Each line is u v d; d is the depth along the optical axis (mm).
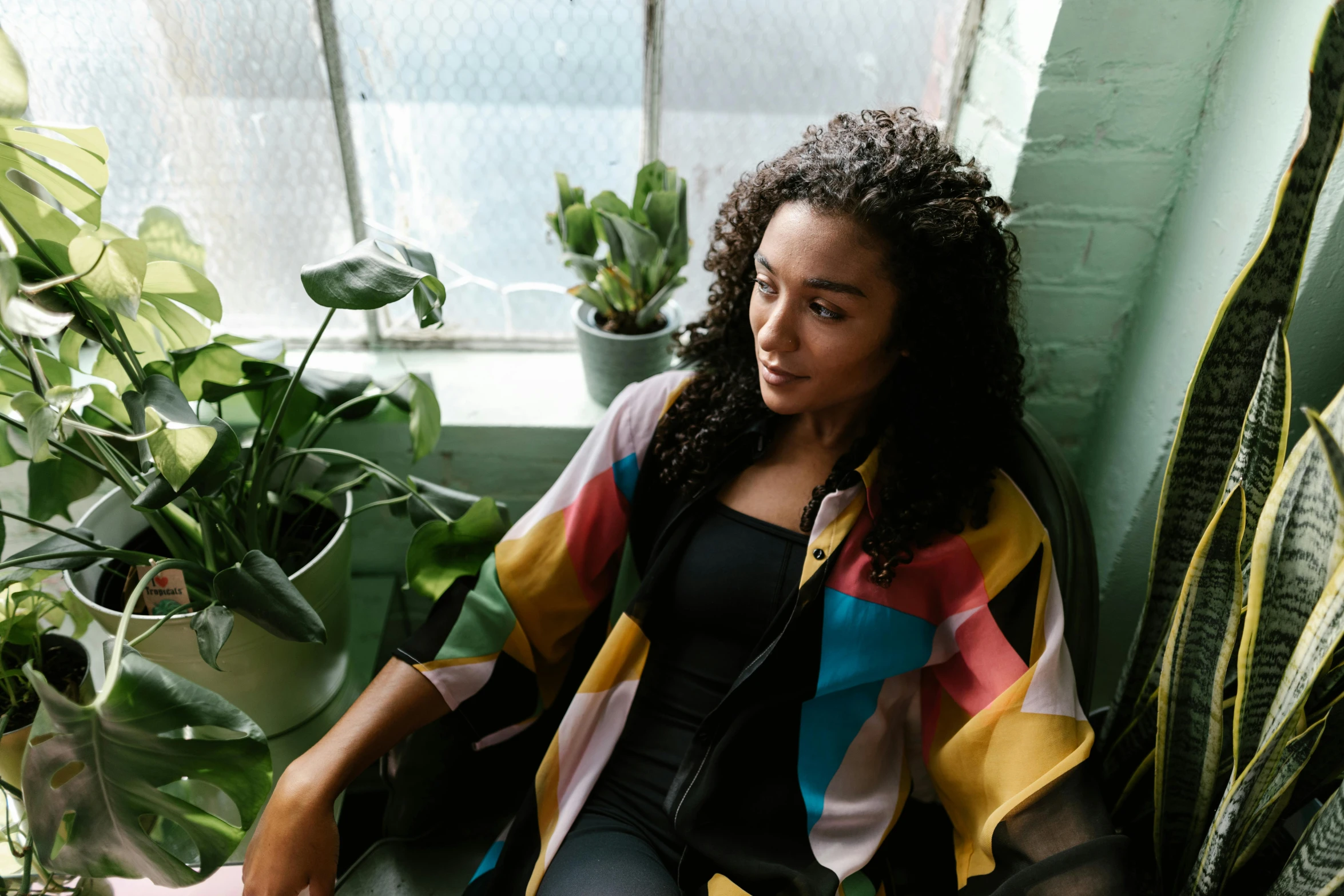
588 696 939
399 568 1365
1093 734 830
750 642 921
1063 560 914
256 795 737
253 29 1095
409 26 1124
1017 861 788
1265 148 917
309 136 1174
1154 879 893
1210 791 798
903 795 937
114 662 700
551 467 1265
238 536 975
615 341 1146
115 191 1176
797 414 932
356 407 1070
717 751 886
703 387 985
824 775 902
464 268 1312
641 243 1066
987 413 899
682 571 936
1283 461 760
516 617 956
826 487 887
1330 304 944
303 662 1026
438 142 1212
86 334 795
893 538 864
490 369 1325
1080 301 1141
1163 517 846
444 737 933
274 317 1303
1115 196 1063
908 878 913
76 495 1002
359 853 1227
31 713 898
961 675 894
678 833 867
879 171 775
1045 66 974
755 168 1261
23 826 943
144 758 704
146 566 924
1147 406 1123
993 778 830
